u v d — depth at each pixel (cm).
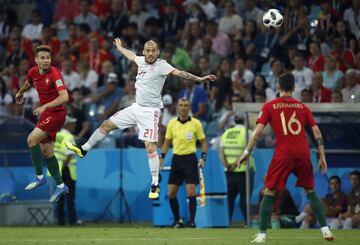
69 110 6775
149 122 4556
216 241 3828
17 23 8794
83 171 6644
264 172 6100
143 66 4578
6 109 7375
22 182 6669
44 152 4644
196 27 7519
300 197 5984
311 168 3716
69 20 8619
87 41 7931
